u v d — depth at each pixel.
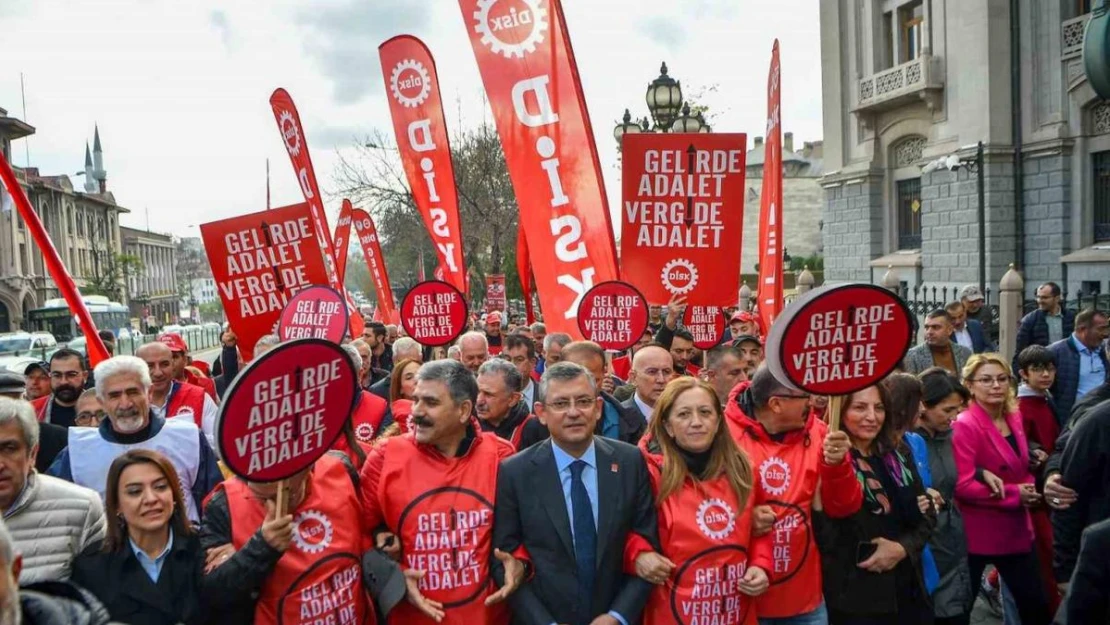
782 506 4.04
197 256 126.19
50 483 3.71
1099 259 18.17
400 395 6.32
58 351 6.66
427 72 8.59
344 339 6.48
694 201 6.89
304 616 3.47
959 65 20.91
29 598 2.14
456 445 3.93
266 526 3.30
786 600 4.04
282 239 7.46
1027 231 20.08
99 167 87.94
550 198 6.70
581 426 3.69
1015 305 12.84
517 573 3.62
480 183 29.88
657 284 6.96
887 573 4.11
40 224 6.44
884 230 24.17
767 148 7.98
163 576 3.38
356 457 4.37
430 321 8.62
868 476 4.16
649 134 6.85
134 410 4.77
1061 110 19.20
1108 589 2.64
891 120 23.59
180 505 3.47
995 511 5.00
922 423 4.96
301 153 8.70
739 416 4.24
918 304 16.83
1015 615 5.26
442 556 3.75
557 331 6.75
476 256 32.19
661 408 3.82
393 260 46.56
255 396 3.15
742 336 7.26
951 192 21.27
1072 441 4.06
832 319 3.47
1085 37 6.50
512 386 5.50
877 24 23.81
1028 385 6.09
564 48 6.64
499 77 6.73
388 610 3.58
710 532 3.71
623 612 3.61
